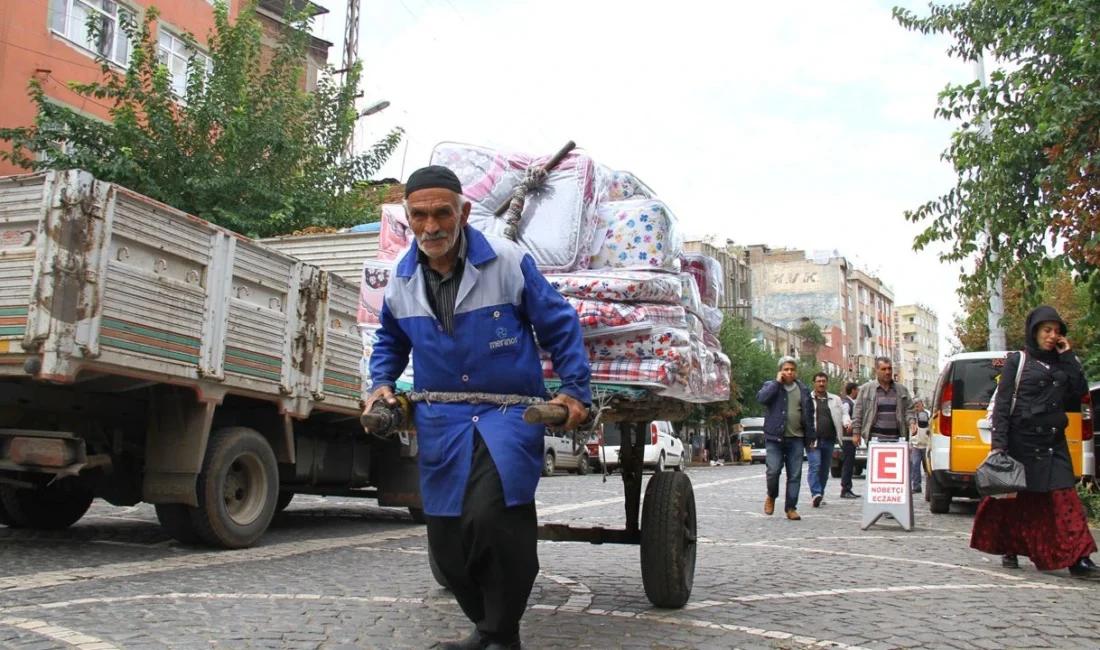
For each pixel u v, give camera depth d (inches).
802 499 577.9
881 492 394.6
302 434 375.6
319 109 837.2
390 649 162.2
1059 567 258.8
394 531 385.4
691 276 228.4
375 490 436.8
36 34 741.3
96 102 788.0
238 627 176.2
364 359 219.3
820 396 520.7
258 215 723.4
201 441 292.5
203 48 921.5
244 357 312.0
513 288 143.8
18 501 333.1
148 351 271.3
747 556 297.3
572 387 141.7
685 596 204.7
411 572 257.3
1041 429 263.6
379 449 417.7
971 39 450.9
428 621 186.7
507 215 195.0
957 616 201.3
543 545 319.6
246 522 310.5
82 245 250.2
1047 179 380.2
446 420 141.4
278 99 773.9
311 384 347.9
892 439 491.5
